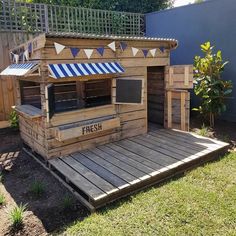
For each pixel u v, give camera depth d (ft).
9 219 10.63
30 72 13.61
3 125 23.24
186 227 9.68
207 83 21.21
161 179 13.21
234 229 9.55
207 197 11.44
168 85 20.15
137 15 32.04
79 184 12.17
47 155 14.94
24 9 23.91
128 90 16.96
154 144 17.13
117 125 16.88
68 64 14.48
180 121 19.92
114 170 13.56
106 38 15.56
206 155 15.33
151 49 18.40
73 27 28.09
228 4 22.79
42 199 12.09
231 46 23.18
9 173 15.01
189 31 26.48
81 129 15.19
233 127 22.15
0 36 22.17
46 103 14.11
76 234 9.57
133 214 10.53
